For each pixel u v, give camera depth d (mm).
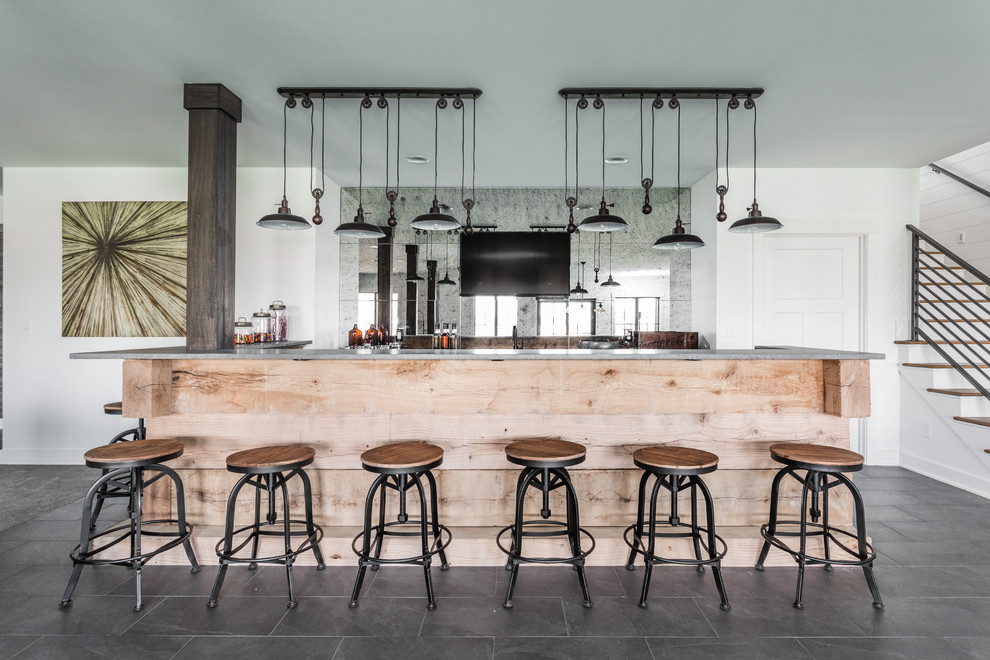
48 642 1898
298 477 2660
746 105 3033
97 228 4492
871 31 2410
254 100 3148
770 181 4469
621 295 5250
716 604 2186
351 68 2773
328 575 2441
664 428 2668
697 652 1860
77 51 2588
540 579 2410
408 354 2568
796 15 2293
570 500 2357
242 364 2646
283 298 4480
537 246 5195
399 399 2627
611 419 2664
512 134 3695
